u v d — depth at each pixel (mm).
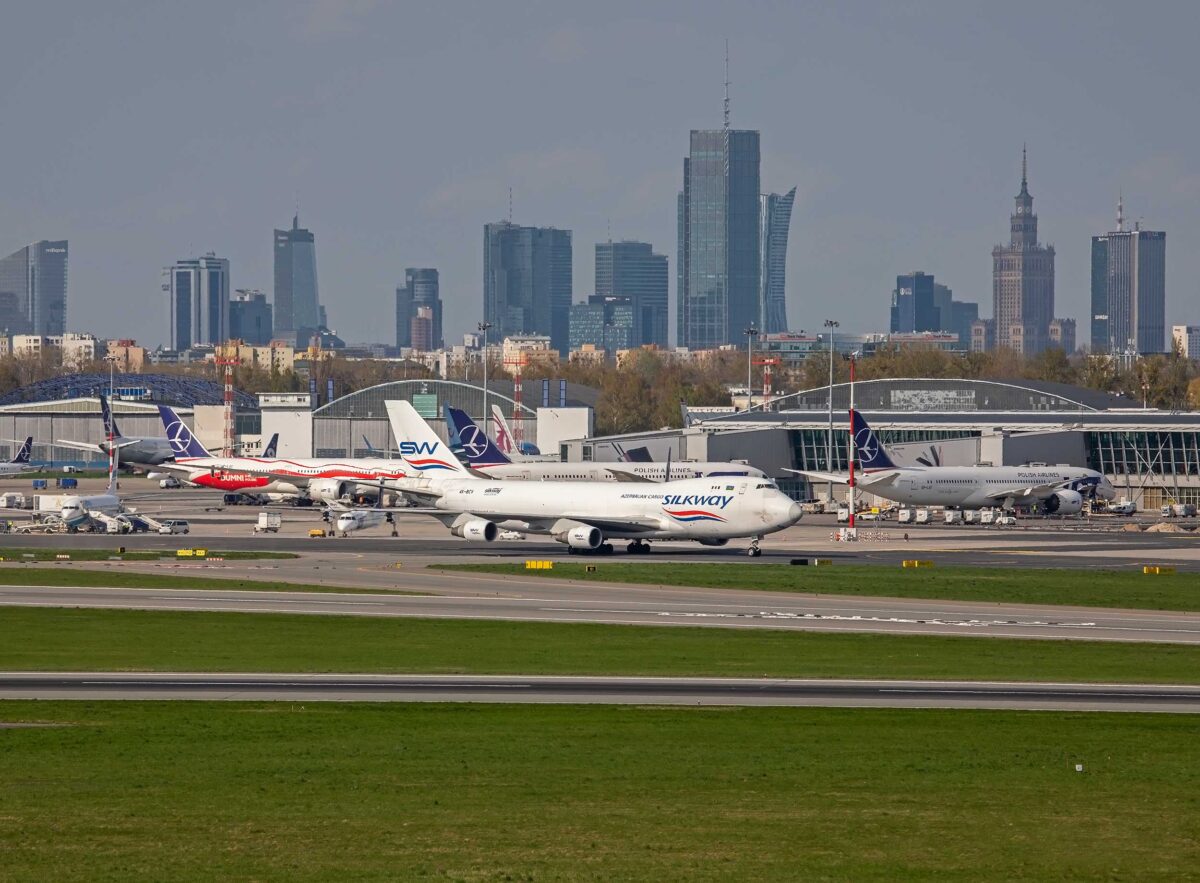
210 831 119125
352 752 151500
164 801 129375
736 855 113000
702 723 169250
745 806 128625
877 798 131875
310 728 165125
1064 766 146000
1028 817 125312
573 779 139125
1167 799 132250
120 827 120250
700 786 136250
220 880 105812
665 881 106250
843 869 109500
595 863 110562
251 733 162000
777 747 155125
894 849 115000
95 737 159375
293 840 116500
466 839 117062
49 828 119938
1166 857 113438
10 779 138125
